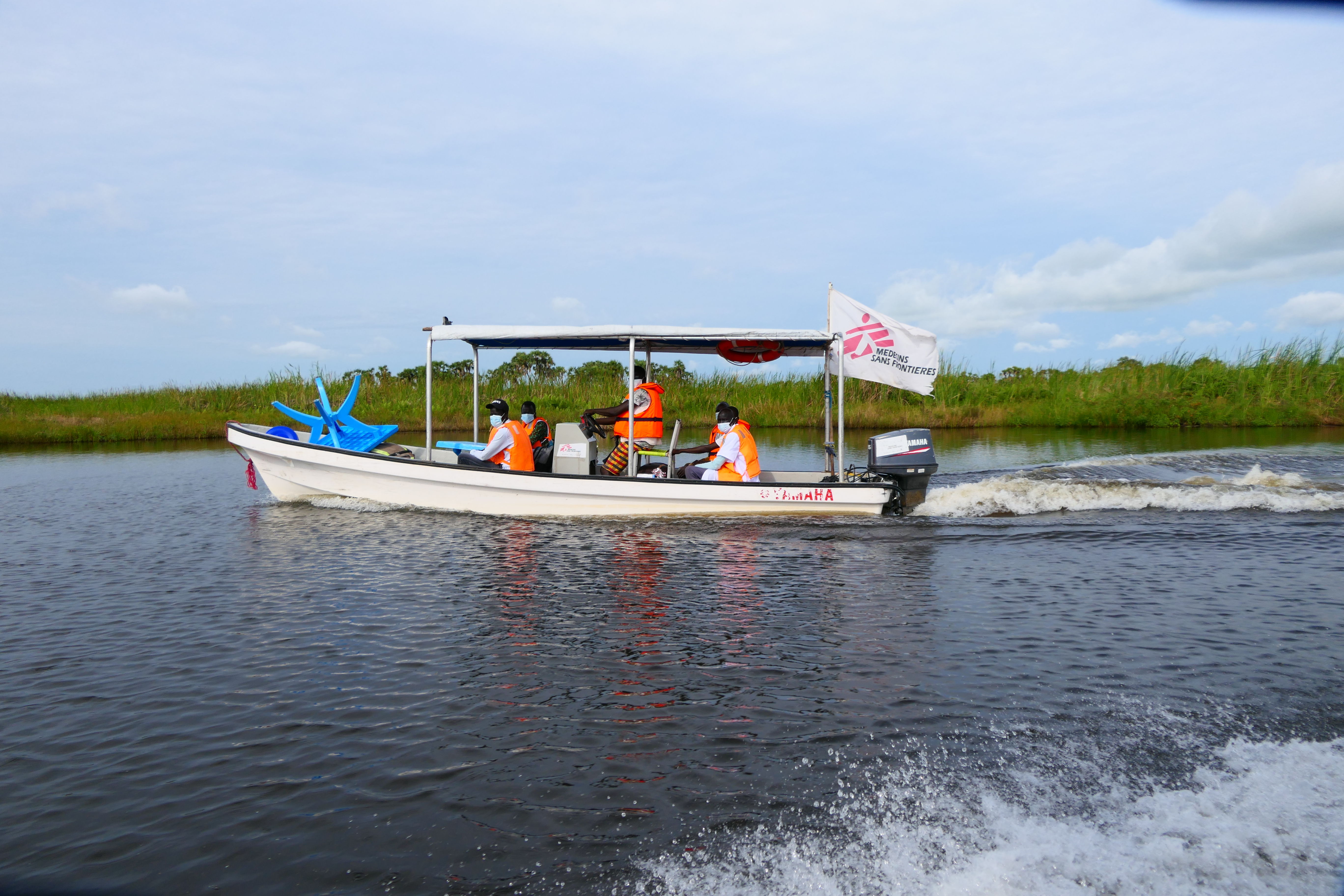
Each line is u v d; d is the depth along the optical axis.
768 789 3.35
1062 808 3.19
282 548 8.25
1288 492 10.55
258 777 3.50
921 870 2.80
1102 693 4.29
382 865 2.86
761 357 10.80
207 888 2.75
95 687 4.54
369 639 5.31
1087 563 7.42
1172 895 2.65
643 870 2.82
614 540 8.61
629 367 9.71
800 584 6.72
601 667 4.77
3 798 3.36
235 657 5.00
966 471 13.45
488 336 10.05
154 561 7.71
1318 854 2.86
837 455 10.30
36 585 6.81
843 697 4.29
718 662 4.84
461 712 4.13
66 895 2.72
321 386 11.01
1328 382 23.11
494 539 8.66
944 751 3.67
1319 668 4.62
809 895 2.68
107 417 25.22
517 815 3.17
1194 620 5.57
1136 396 23.62
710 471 10.22
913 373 9.55
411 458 10.16
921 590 6.48
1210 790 3.31
